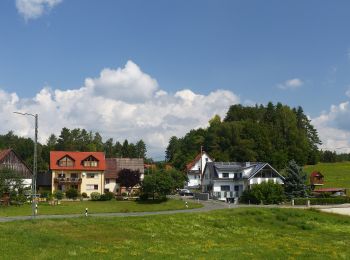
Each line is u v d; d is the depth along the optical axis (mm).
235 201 93562
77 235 38594
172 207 76875
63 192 98125
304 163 152500
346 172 139500
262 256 31688
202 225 49719
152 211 69688
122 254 30375
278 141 146875
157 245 35625
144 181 89062
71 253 29734
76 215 57719
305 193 92062
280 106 177875
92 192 101188
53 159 107625
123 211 70500
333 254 34062
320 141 178000
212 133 152250
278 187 88125
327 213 67000
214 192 101188
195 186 130750
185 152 173875
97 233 40406
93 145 198125
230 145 144625
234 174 103625
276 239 43281
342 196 91812
